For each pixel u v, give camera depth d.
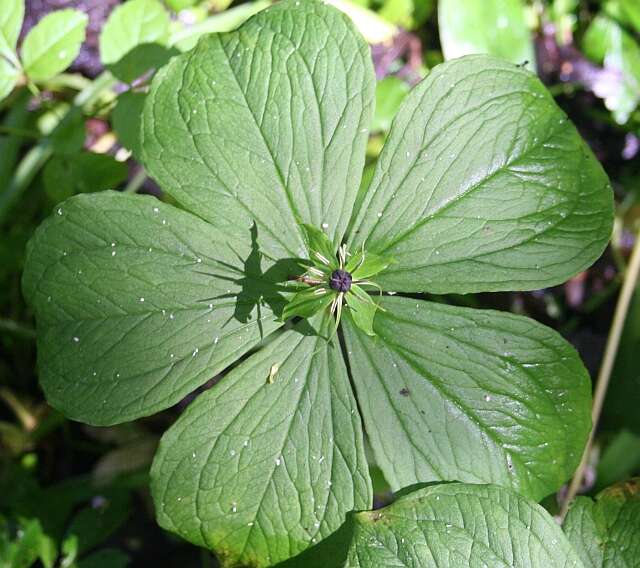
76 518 0.39
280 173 0.28
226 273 0.28
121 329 0.28
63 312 0.28
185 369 0.28
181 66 0.28
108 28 0.36
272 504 0.28
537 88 0.29
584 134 0.48
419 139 0.28
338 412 0.28
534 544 0.27
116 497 0.40
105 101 0.43
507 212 0.28
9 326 0.42
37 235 0.27
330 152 0.28
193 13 0.44
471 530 0.27
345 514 0.28
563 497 0.42
